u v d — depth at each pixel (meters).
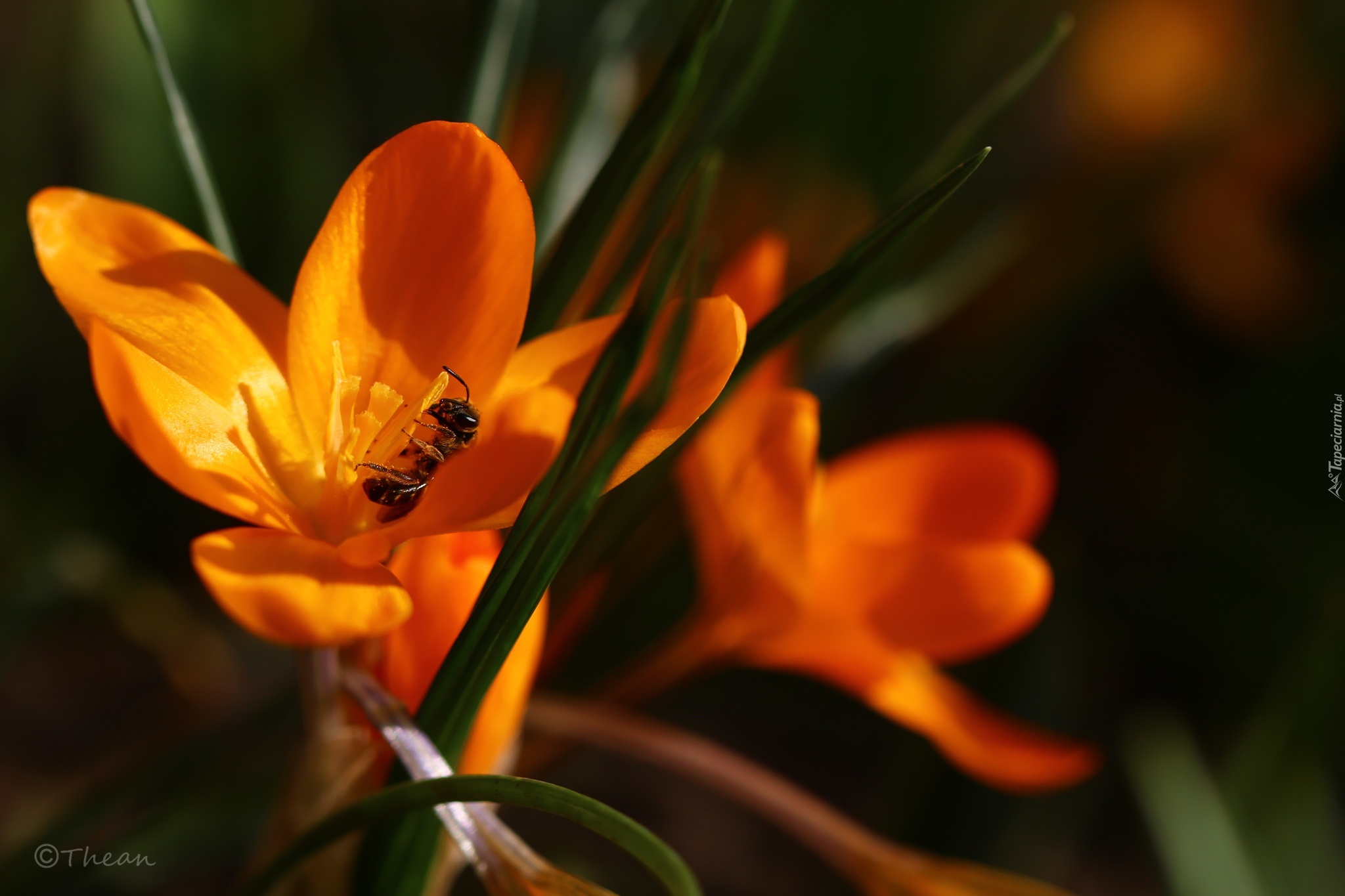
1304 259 0.62
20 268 0.47
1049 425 0.63
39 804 0.42
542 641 0.28
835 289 0.27
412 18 0.63
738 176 0.42
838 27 0.45
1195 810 0.38
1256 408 0.58
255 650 0.51
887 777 0.41
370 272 0.26
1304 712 0.40
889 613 0.30
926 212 0.26
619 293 0.28
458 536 0.27
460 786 0.25
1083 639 0.53
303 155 0.47
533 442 0.26
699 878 0.47
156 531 0.51
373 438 0.27
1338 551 0.55
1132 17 0.54
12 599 0.39
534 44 0.42
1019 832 0.41
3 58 0.58
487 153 0.26
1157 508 0.59
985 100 0.30
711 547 0.30
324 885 0.27
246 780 0.34
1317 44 0.52
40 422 0.53
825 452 0.46
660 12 0.33
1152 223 0.56
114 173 0.46
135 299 0.26
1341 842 0.48
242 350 0.26
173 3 0.46
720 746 0.53
